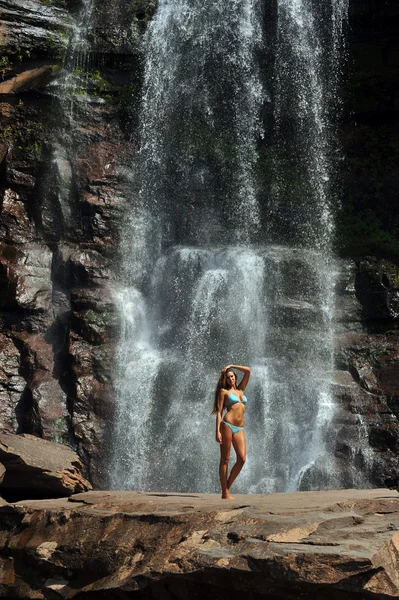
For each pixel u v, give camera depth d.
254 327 19.83
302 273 20.36
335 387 18.31
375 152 23.31
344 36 24.12
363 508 8.32
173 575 7.40
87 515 9.41
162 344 20.25
